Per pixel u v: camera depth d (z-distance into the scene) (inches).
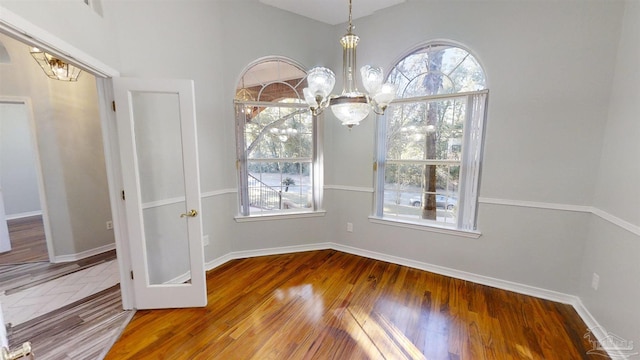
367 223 130.3
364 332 79.0
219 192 119.9
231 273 114.3
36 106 118.9
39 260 129.9
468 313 87.6
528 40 90.5
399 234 122.6
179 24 99.3
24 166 208.5
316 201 138.2
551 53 87.7
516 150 95.7
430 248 115.9
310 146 135.1
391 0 110.0
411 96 116.7
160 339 76.1
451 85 108.3
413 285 105.0
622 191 71.8
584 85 84.4
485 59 97.9
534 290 97.4
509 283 101.4
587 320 82.6
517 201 97.3
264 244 132.9
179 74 100.5
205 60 109.4
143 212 91.7
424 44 110.8
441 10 104.6
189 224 87.8
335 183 136.4
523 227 97.3
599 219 81.9
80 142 130.2
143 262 87.5
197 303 90.7
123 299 89.1
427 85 113.2
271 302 93.7
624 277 68.6
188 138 85.3
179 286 89.4
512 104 94.7
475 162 103.1
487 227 103.3
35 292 101.2
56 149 123.2
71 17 62.7
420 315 86.6
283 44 123.9
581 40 83.5
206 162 113.3
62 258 128.2
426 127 114.6
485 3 96.2
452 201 112.2
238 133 123.5
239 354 70.9
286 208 136.3
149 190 93.4
